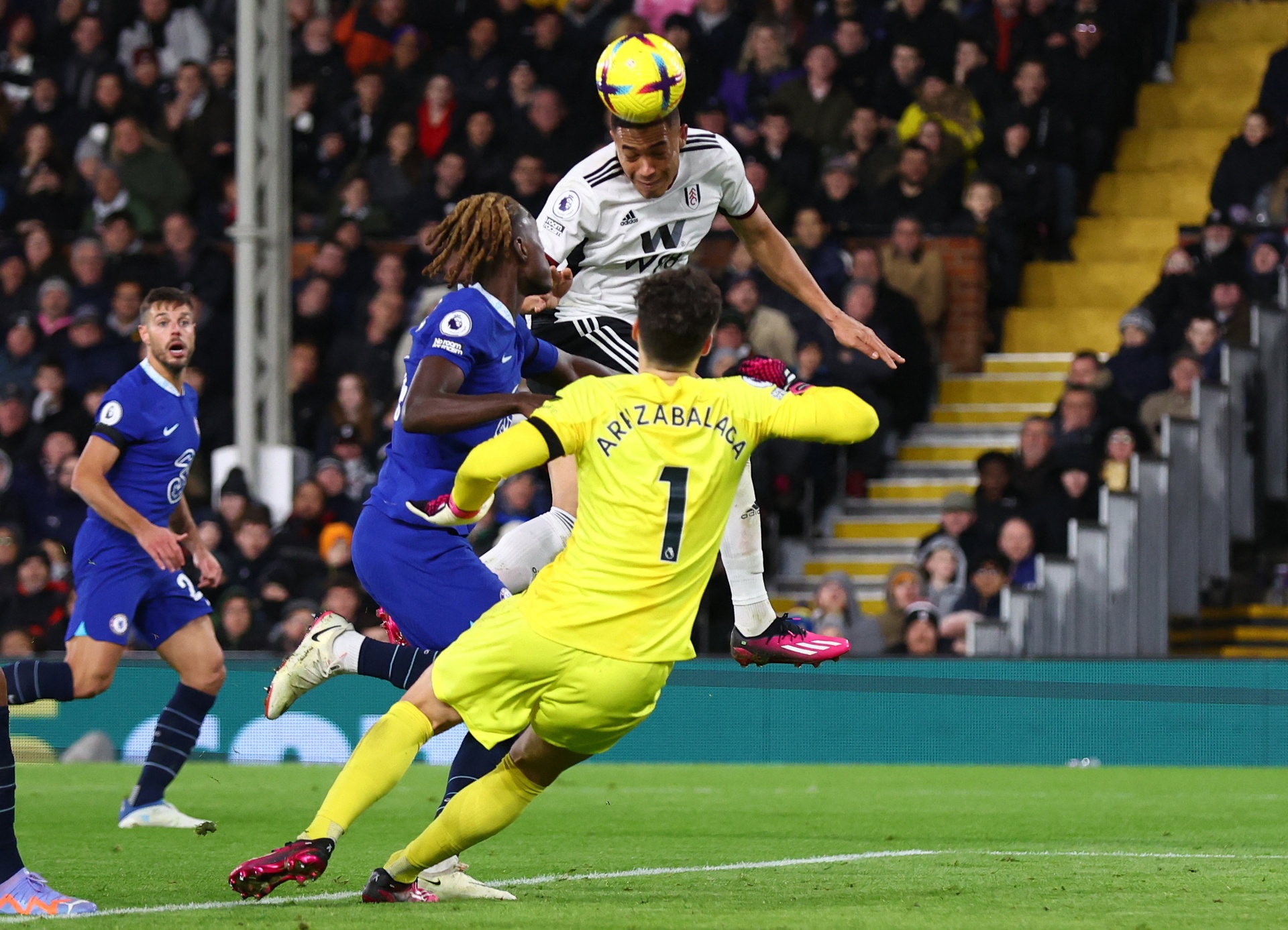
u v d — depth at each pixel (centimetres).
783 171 3234
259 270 2980
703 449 977
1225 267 3036
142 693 2670
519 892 1138
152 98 3709
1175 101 3772
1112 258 3506
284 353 2997
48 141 3603
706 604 2706
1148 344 2925
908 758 2583
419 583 1165
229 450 2948
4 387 3219
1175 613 2788
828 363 2983
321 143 3519
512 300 1148
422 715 1030
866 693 2594
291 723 2633
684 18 3469
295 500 2798
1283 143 3238
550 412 979
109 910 1042
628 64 1211
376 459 3055
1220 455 2845
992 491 2767
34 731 2691
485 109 3444
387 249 3306
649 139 1229
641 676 970
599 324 1322
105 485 1576
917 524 3036
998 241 3291
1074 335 3353
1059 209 3409
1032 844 1521
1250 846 1496
